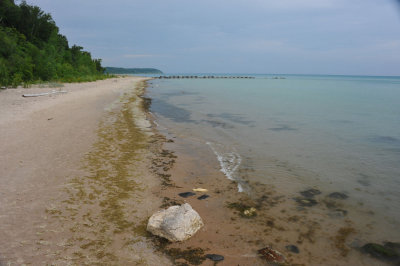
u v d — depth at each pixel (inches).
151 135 417.4
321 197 228.2
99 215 181.8
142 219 180.5
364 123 550.3
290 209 206.8
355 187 249.0
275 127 509.0
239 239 164.7
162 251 149.0
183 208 173.5
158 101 912.9
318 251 157.3
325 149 367.6
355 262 148.6
